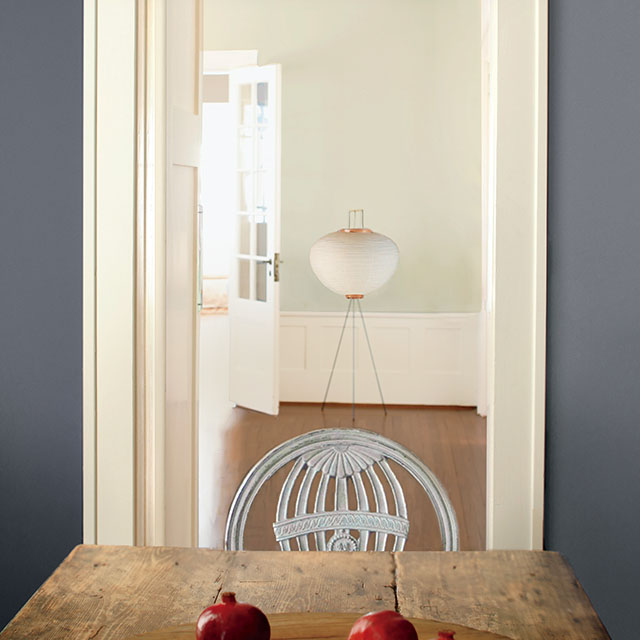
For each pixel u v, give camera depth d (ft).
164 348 9.16
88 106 8.91
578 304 8.84
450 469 16.94
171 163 9.29
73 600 5.13
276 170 21.12
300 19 22.20
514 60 8.75
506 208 8.87
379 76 22.13
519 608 5.06
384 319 22.67
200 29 10.50
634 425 8.80
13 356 9.37
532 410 8.97
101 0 8.85
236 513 6.46
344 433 6.53
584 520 8.98
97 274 9.04
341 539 6.46
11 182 9.22
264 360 21.77
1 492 9.52
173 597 5.17
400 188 22.31
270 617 4.75
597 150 8.70
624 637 8.95
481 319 21.65
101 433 9.18
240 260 22.68
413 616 4.94
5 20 9.09
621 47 8.57
